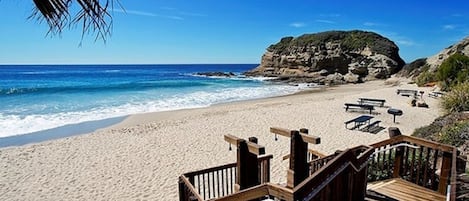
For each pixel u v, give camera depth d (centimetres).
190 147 1227
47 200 795
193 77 6581
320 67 6338
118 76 6769
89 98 2819
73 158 1112
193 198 451
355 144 1246
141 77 6425
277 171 947
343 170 432
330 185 407
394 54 6638
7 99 2689
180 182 548
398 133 642
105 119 1884
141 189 846
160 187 856
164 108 2344
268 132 1467
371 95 2856
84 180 915
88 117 1941
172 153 1152
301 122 1684
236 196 315
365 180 518
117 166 1024
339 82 5312
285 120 1742
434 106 2102
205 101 2784
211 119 1800
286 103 2491
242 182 446
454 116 981
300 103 2455
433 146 564
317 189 353
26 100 2638
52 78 5897
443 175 549
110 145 1267
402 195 549
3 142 1379
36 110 2159
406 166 620
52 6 140
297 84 4997
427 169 591
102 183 891
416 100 2211
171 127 1591
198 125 1634
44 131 1580
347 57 6481
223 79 5916
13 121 1789
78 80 5312
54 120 1839
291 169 481
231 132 1473
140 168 1003
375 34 7500
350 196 462
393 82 4838
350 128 1531
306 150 486
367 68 5934
